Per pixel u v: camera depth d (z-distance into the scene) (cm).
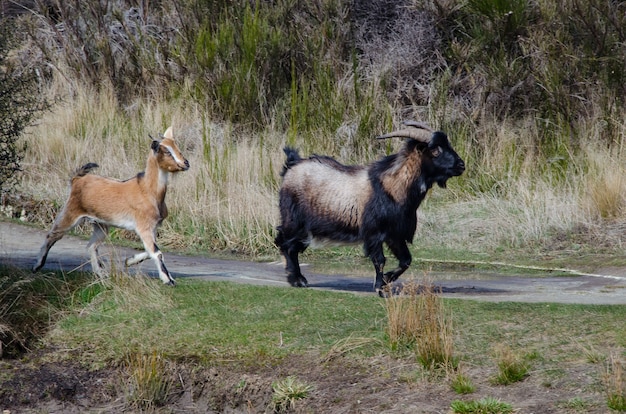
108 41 4431
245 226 3020
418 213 3125
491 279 2456
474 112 3706
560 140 3431
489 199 3228
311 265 2738
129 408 1670
